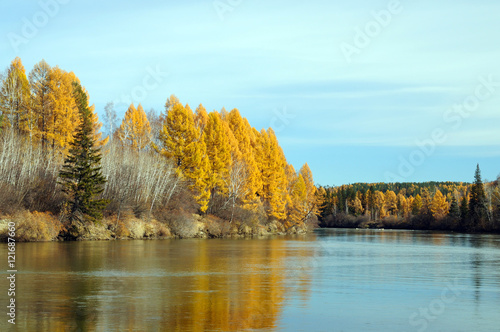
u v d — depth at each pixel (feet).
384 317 63.41
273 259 136.98
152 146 275.80
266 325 58.08
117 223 219.20
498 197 402.72
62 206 201.05
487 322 61.87
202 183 267.39
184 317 61.00
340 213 616.39
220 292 78.89
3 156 196.24
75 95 273.33
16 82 241.96
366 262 132.46
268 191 340.39
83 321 58.34
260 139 341.82
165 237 244.22
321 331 56.08
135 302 69.67
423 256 155.53
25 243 172.76
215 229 273.75
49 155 228.84
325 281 93.25
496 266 124.47
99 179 202.18
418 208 563.89
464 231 421.59
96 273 97.91
